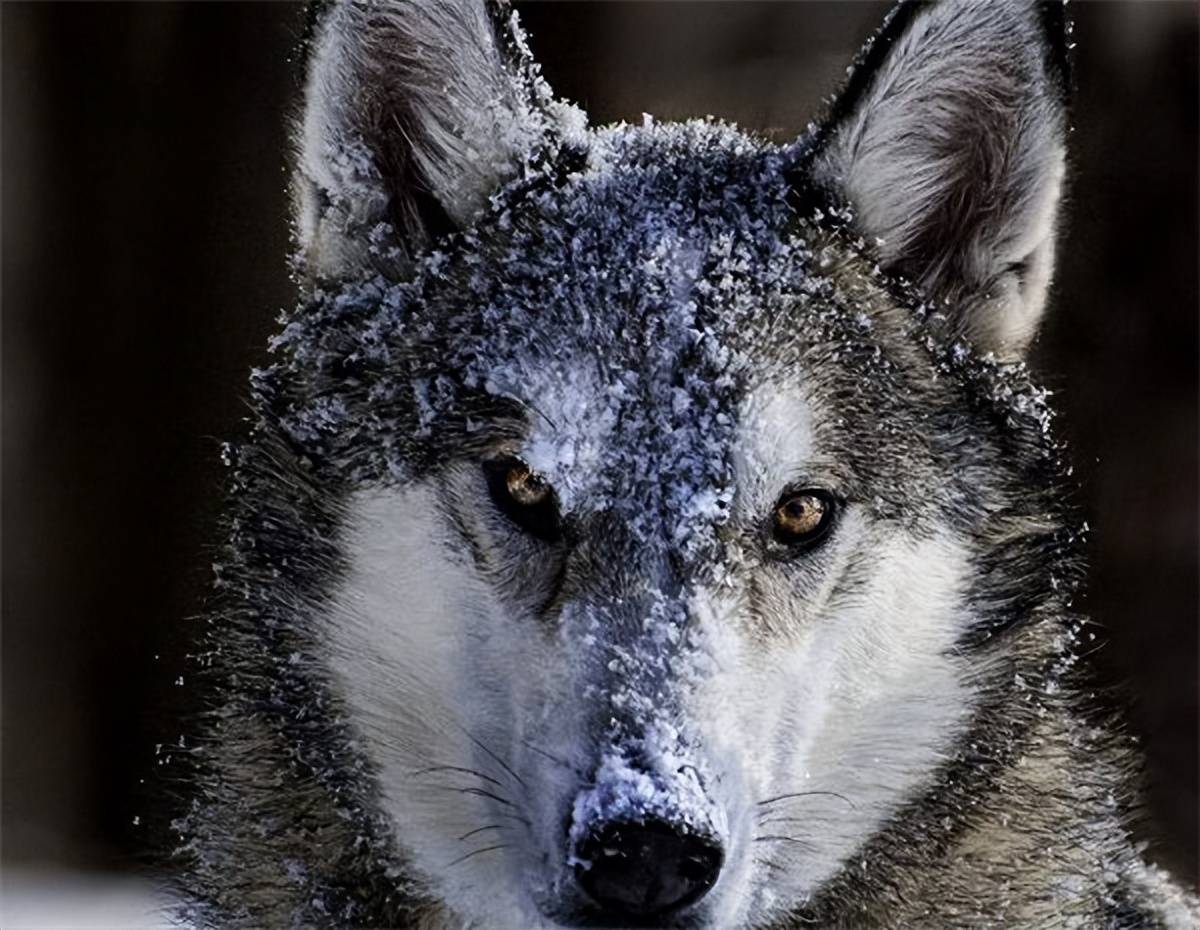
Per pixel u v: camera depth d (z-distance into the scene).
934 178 7.76
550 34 15.02
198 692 8.33
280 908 7.60
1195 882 13.07
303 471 7.43
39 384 15.41
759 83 14.88
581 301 7.14
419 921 7.48
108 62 15.84
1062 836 7.80
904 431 7.24
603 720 6.37
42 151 15.66
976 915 7.59
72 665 14.77
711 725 6.43
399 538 7.14
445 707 7.07
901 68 7.59
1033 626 7.60
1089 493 15.03
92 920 10.20
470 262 7.50
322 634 7.39
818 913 7.42
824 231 7.61
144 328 15.44
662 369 6.93
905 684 7.30
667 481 6.77
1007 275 7.74
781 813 6.85
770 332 7.12
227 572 7.80
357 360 7.43
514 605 6.88
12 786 14.03
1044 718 7.71
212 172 15.64
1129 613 14.81
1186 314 15.37
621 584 6.66
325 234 7.73
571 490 6.81
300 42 7.72
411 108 7.77
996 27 7.55
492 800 6.86
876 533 7.12
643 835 6.13
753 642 6.74
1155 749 13.99
